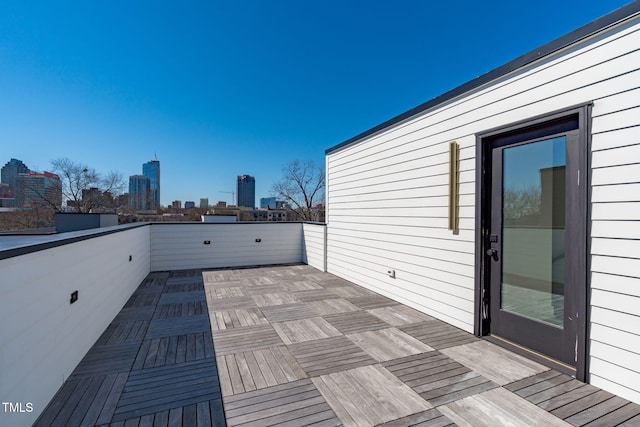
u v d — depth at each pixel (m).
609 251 2.05
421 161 3.96
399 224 4.41
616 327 2.02
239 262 7.66
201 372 2.38
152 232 6.94
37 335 1.74
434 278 3.74
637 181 1.91
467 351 2.77
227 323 3.56
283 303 4.40
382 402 1.96
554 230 2.48
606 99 2.07
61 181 21.30
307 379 2.27
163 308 4.16
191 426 1.71
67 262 2.23
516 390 2.10
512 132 2.83
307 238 7.88
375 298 4.67
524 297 2.75
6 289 1.40
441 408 1.89
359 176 5.48
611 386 2.04
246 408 1.90
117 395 2.03
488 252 3.09
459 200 3.36
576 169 2.30
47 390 1.88
